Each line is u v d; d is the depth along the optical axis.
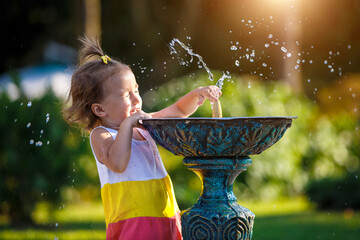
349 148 11.89
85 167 9.55
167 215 3.45
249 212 3.49
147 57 21.75
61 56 20.50
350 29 21.72
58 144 8.80
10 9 24.52
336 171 11.85
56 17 24.70
